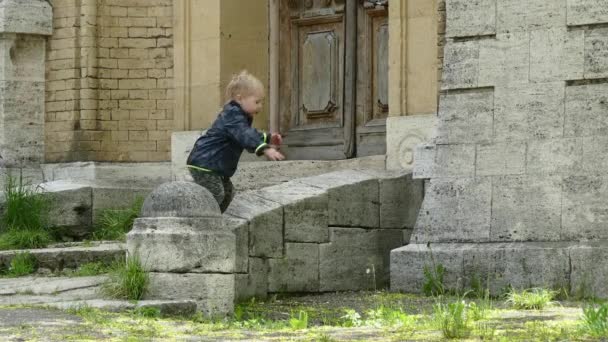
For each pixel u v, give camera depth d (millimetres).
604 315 9234
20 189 15875
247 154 17109
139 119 17969
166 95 17906
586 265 12234
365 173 14273
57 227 16156
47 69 18203
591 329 9070
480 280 12750
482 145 13172
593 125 12625
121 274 11492
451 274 12922
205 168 12172
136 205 16562
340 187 13594
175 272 11156
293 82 17672
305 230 13172
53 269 14055
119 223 16297
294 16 17688
